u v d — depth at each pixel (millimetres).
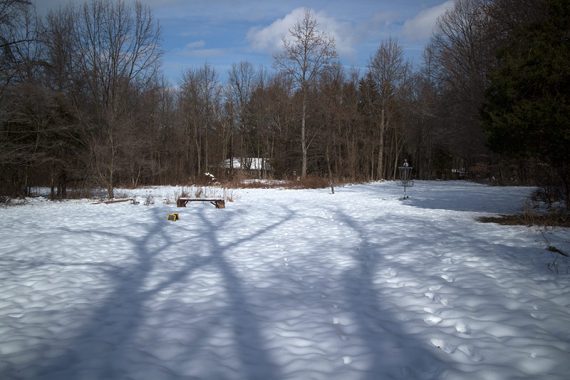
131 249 7539
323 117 39156
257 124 47750
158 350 3406
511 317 4039
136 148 21516
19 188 19438
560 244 7266
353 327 3932
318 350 3420
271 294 4965
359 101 46406
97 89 20141
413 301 4645
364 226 10328
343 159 39250
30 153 18344
